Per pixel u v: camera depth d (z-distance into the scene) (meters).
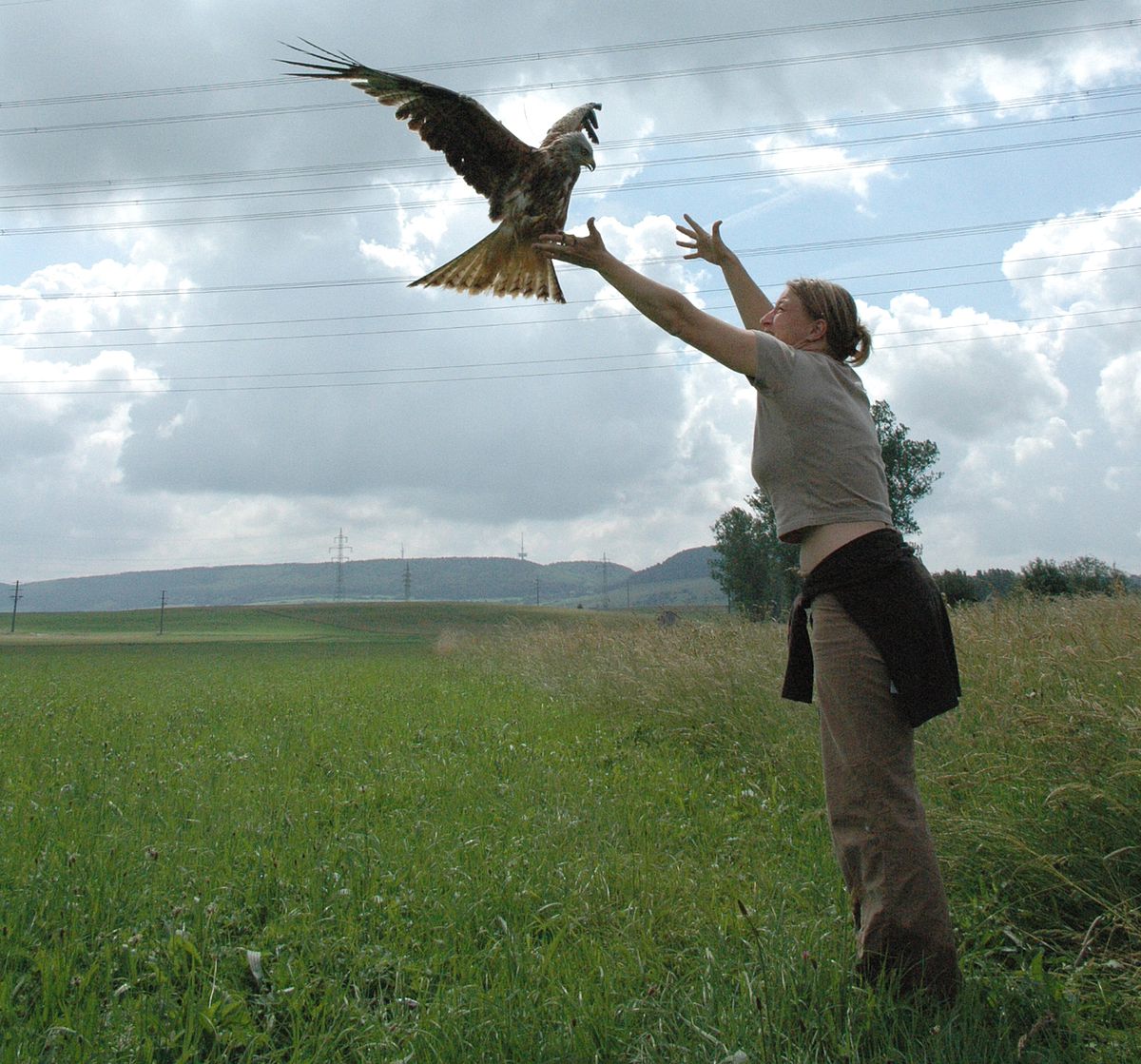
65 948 2.47
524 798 4.37
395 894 3.09
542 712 7.89
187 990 2.35
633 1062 2.11
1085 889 2.83
